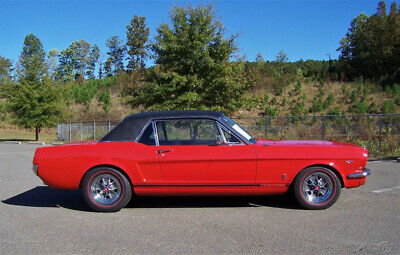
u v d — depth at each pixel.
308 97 31.83
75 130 26.88
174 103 14.99
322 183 5.30
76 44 79.75
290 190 5.47
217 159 5.15
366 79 35.34
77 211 5.48
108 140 5.45
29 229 4.57
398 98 27.41
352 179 5.25
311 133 14.65
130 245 3.94
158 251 3.74
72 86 47.72
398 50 35.44
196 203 5.85
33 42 76.38
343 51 40.84
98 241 4.09
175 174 5.21
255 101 16.88
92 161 5.25
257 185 5.23
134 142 5.36
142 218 5.02
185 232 4.36
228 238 4.11
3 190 7.22
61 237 4.24
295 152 5.19
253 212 5.23
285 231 4.33
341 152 5.23
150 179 5.24
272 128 15.44
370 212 5.14
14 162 12.35
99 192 5.39
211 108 15.14
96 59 81.44
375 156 12.40
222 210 5.38
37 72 27.50
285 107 29.95
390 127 13.21
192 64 15.16
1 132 36.34
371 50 37.38
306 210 5.29
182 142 5.32
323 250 3.70
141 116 5.54
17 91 26.64
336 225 4.54
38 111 26.11
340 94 31.55
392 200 5.87
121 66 74.38
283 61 46.47
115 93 43.44
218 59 15.75
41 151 5.43
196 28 15.57
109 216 5.15
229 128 5.31
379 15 38.56
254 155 5.16
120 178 5.28
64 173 5.30
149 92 15.98
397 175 8.43
